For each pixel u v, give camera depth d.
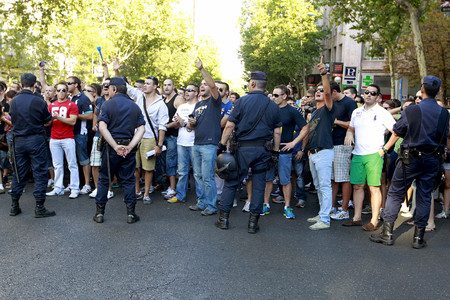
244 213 7.16
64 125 7.64
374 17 18.50
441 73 25.86
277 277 4.55
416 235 5.59
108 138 6.08
